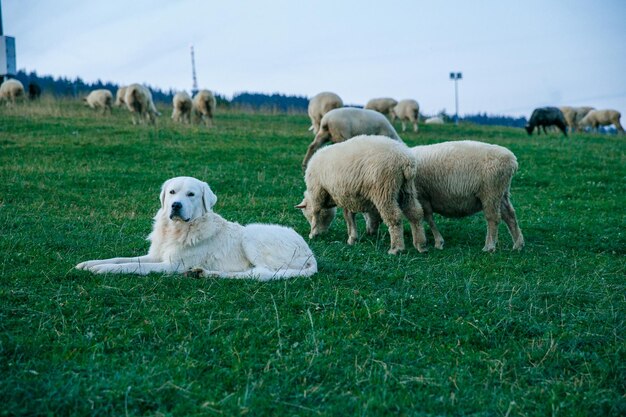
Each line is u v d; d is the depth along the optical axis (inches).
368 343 207.9
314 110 870.4
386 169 337.1
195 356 189.9
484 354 205.5
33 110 1055.0
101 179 548.1
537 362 202.4
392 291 257.1
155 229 281.0
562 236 406.3
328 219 397.1
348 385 178.2
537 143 962.7
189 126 968.3
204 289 248.2
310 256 286.0
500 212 365.4
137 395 164.1
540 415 168.4
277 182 580.4
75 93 1935.3
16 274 255.1
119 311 222.4
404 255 334.3
